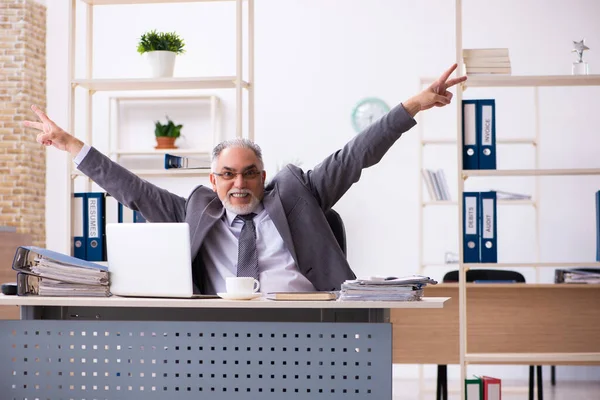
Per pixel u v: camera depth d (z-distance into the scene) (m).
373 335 2.64
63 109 7.34
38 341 2.80
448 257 6.75
